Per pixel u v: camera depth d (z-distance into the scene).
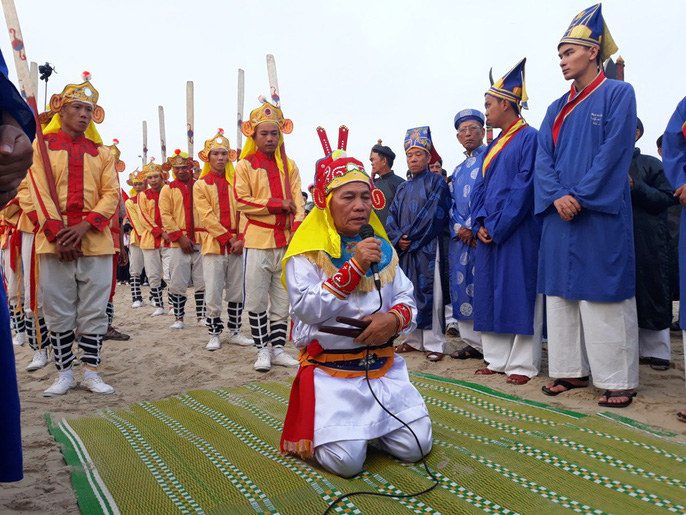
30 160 1.61
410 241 5.42
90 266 4.34
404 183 5.68
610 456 2.63
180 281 7.77
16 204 5.15
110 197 4.34
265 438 3.14
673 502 2.15
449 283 5.69
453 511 2.11
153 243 9.21
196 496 2.35
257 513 2.16
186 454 2.90
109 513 2.20
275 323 5.50
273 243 5.23
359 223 2.63
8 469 1.73
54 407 4.01
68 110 4.20
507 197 4.47
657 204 4.71
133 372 5.29
